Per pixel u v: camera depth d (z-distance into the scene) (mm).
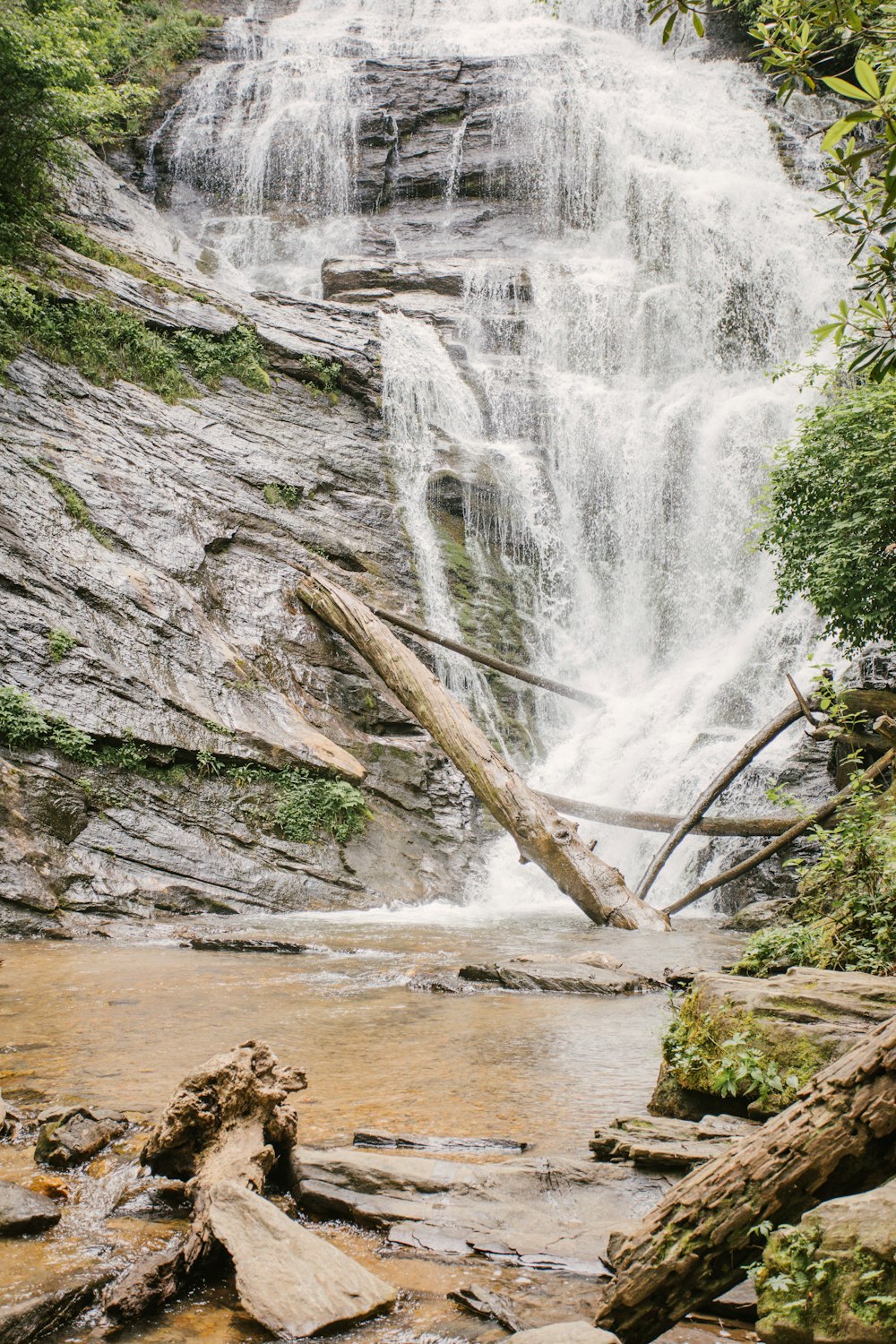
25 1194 3951
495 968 8836
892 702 12070
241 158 29891
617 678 20922
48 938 10695
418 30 35219
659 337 25719
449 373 22906
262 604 16312
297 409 19922
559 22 36031
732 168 29562
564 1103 5340
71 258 18469
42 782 12195
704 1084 4816
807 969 5324
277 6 35438
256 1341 3168
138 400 17469
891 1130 2846
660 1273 2977
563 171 29688
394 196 30125
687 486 22688
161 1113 4297
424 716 14375
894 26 4867
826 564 11594
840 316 4848
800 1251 2736
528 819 12906
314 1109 5188
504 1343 2938
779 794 7625
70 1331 3209
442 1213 3932
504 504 21312
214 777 13789
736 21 33969
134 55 30344
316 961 9641
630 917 12133
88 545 14594
